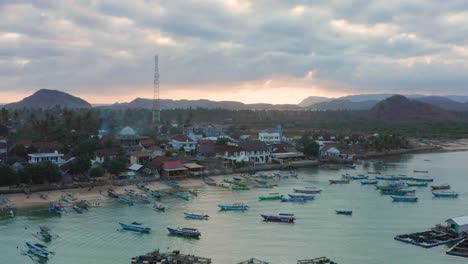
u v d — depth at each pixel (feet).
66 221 350.43
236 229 329.72
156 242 298.97
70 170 508.12
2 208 384.68
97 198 430.61
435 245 291.58
